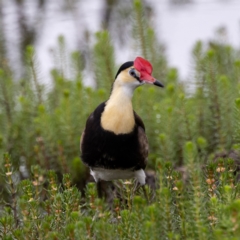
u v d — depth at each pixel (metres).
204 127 14.30
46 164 14.02
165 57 16.50
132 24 15.87
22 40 20.30
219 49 16.91
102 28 18.48
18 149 14.20
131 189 11.09
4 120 14.44
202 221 9.01
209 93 14.12
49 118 14.02
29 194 10.19
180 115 13.84
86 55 18.22
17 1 22.03
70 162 13.88
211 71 14.06
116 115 11.47
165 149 13.48
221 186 9.98
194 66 14.88
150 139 14.16
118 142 11.43
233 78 15.02
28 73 14.88
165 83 15.88
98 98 14.35
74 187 10.20
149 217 8.73
